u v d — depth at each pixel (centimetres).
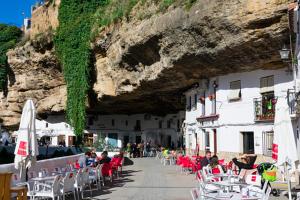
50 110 4791
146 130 5288
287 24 1803
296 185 1617
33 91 4856
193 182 1953
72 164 1905
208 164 1825
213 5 2028
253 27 1903
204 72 2575
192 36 2262
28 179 1359
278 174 1680
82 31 3744
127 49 2944
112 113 5394
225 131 2498
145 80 2984
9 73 5103
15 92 5078
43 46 4297
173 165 3019
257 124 2228
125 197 1492
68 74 3931
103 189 1720
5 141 4872
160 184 1881
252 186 1189
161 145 5075
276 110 1362
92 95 3888
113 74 3375
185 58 2428
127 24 2950
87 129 5453
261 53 2033
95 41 3500
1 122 5425
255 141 2238
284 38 1872
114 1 3344
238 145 2375
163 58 2617
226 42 2070
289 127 1323
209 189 1196
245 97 2348
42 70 4606
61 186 1315
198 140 3030
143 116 5350
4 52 5144
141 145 4378
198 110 3031
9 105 5228
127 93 3378
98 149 4253
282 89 2083
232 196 1092
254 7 1859
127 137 5453
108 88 3572
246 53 2094
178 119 4841
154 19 2577
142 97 3700
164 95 3678
